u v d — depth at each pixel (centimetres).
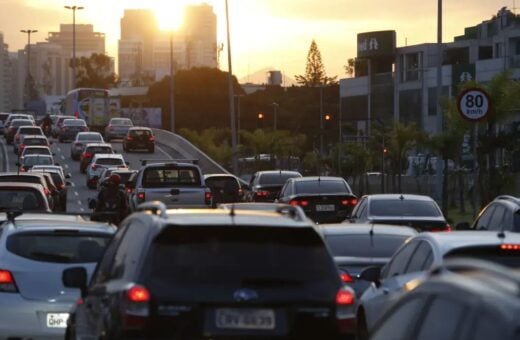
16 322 3234
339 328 2075
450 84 19788
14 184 5716
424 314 1374
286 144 18662
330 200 7650
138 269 2067
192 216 2152
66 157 19938
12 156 19662
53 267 3291
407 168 16588
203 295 2033
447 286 1287
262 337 2044
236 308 2044
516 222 4472
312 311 2067
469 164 13550
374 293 3058
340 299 2088
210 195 7400
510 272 1193
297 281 2083
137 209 2356
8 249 3325
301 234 2131
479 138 8538
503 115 8281
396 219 5519
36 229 3369
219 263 2070
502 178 8588
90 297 2459
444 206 10000
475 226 4984
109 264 2378
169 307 2023
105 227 3491
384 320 1518
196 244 2083
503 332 1095
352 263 3672
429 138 9944
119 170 12562
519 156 9956
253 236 2108
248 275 2066
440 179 9756
